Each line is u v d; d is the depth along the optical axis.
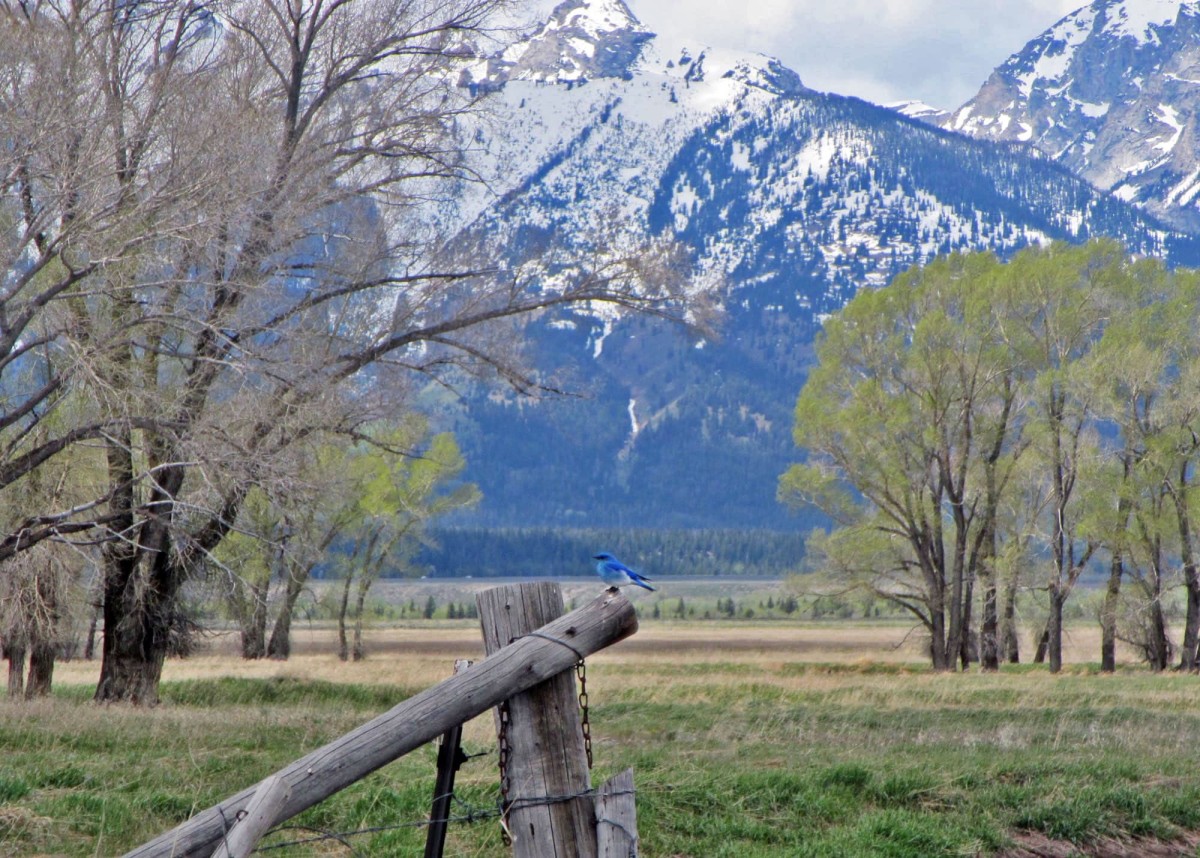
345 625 95.50
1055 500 79.00
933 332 73.25
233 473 32.09
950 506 80.44
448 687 8.04
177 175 30.23
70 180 28.23
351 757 7.96
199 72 35.12
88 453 39.53
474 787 18.97
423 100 40.16
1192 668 79.38
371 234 37.59
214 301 33.81
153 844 7.78
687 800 19.95
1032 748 28.72
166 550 38.09
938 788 21.84
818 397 76.81
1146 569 79.50
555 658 8.12
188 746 25.33
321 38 39.25
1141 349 73.56
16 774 20.38
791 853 17.34
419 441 53.06
